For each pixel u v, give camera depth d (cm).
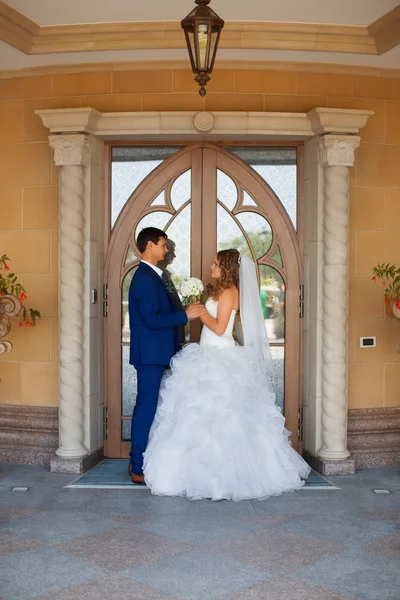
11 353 569
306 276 566
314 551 387
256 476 487
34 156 562
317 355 544
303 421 573
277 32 507
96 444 564
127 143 569
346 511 454
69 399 537
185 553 384
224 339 521
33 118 563
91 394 551
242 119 534
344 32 510
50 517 441
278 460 501
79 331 538
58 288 557
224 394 498
